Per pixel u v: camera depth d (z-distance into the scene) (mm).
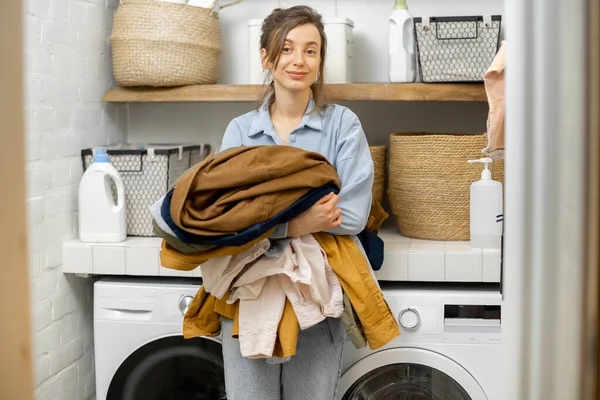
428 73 2549
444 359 2217
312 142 2029
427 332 2227
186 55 2652
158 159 2600
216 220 1666
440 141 2443
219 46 2816
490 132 1835
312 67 2002
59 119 2463
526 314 561
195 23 2660
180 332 2361
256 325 1851
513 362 581
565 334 530
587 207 503
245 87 2650
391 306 2236
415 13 2852
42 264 2350
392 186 2602
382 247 2193
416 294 2236
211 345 2340
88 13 2684
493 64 1775
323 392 1970
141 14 2623
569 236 520
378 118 2900
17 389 427
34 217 2293
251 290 1835
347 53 2719
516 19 552
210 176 1703
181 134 3027
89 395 2721
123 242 2504
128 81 2691
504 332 619
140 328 2383
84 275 2496
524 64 548
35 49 2301
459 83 2559
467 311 2227
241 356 1944
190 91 2686
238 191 1724
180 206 1658
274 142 2037
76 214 2592
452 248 2326
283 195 1750
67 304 2529
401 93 2559
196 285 2391
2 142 407
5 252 414
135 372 2404
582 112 502
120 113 2979
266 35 2049
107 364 2412
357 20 2895
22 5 423
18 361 427
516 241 564
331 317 1930
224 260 1799
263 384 1940
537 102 542
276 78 2021
